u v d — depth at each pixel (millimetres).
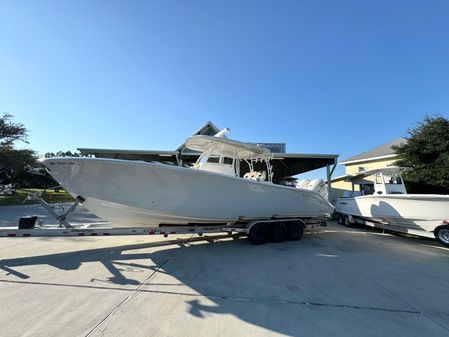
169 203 5906
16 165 25266
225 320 2955
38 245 6250
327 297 3615
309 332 2746
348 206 10539
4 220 9938
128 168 5410
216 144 6766
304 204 7695
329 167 13906
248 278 4305
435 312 3234
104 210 5906
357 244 7164
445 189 10938
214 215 6418
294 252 6094
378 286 4047
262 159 8164
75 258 5242
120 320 2898
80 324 2797
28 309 3113
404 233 8836
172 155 13500
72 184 5469
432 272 4750
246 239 7535
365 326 2887
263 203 6961
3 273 4332
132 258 5348
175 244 6703
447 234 6875
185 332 2697
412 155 12016
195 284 4004
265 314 3113
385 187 9141
